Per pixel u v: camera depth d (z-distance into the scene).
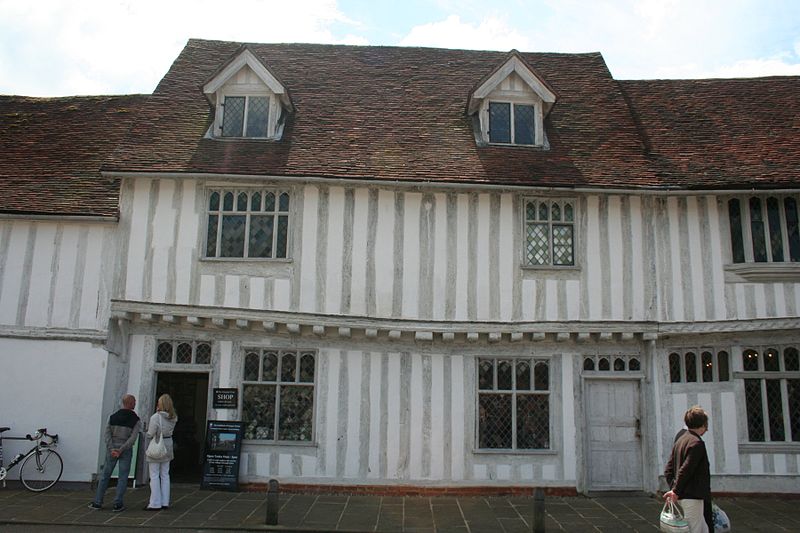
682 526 5.41
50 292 10.12
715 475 9.99
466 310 10.20
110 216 10.18
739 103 12.97
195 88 12.55
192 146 10.87
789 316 10.09
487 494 9.99
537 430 10.28
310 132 11.45
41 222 10.33
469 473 10.06
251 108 11.42
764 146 11.41
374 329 10.08
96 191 10.88
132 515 8.09
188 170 10.18
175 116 11.66
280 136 11.27
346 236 10.35
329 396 10.19
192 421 12.46
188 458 12.18
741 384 10.18
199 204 10.40
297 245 10.30
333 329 10.25
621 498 9.81
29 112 13.66
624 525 8.15
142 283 10.16
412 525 8.06
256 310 10.02
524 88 11.54
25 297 10.10
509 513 8.77
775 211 10.47
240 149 10.84
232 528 7.63
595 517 8.58
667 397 10.23
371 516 8.49
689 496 5.48
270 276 10.21
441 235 10.40
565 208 10.65
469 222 10.45
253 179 10.23
